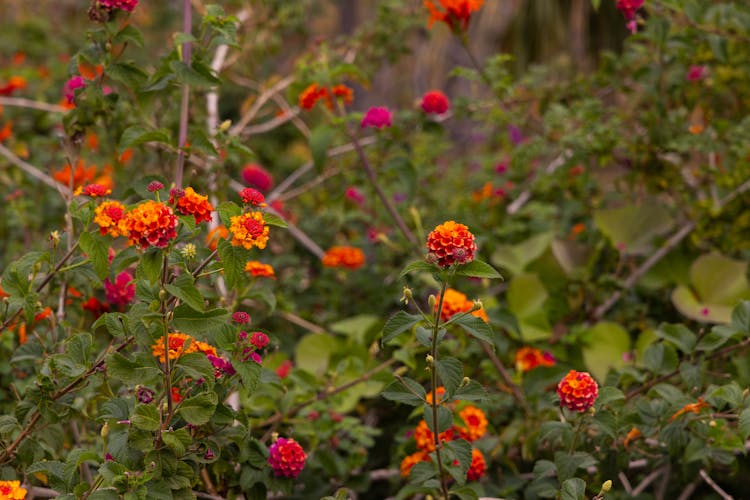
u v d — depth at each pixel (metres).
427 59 7.32
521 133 4.22
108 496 1.61
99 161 3.30
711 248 3.41
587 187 3.81
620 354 2.98
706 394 2.08
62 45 5.33
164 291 1.57
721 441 2.10
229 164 2.88
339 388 2.48
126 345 1.82
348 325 3.14
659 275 3.37
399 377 1.88
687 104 3.40
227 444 2.00
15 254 3.38
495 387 2.83
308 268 3.83
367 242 3.80
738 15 3.16
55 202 3.70
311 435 2.48
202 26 2.28
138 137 2.20
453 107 3.52
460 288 3.38
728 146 3.29
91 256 1.81
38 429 1.88
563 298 3.29
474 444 2.41
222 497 2.14
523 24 6.52
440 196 4.05
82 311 2.40
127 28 2.21
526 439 2.45
